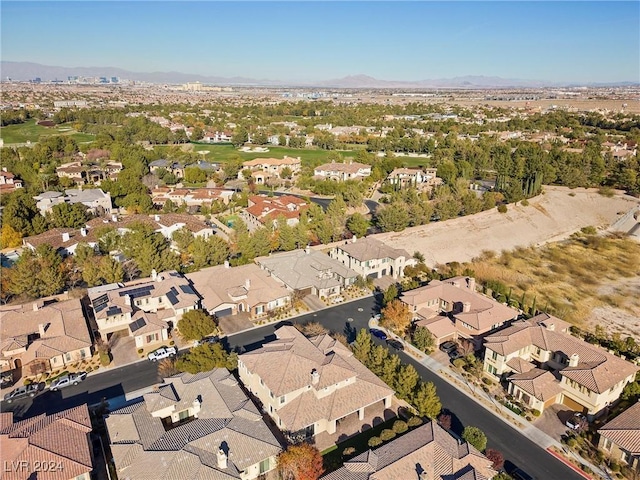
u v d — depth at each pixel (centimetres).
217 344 5822
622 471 4488
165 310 7019
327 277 8256
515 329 6241
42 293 7362
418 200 12462
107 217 10775
